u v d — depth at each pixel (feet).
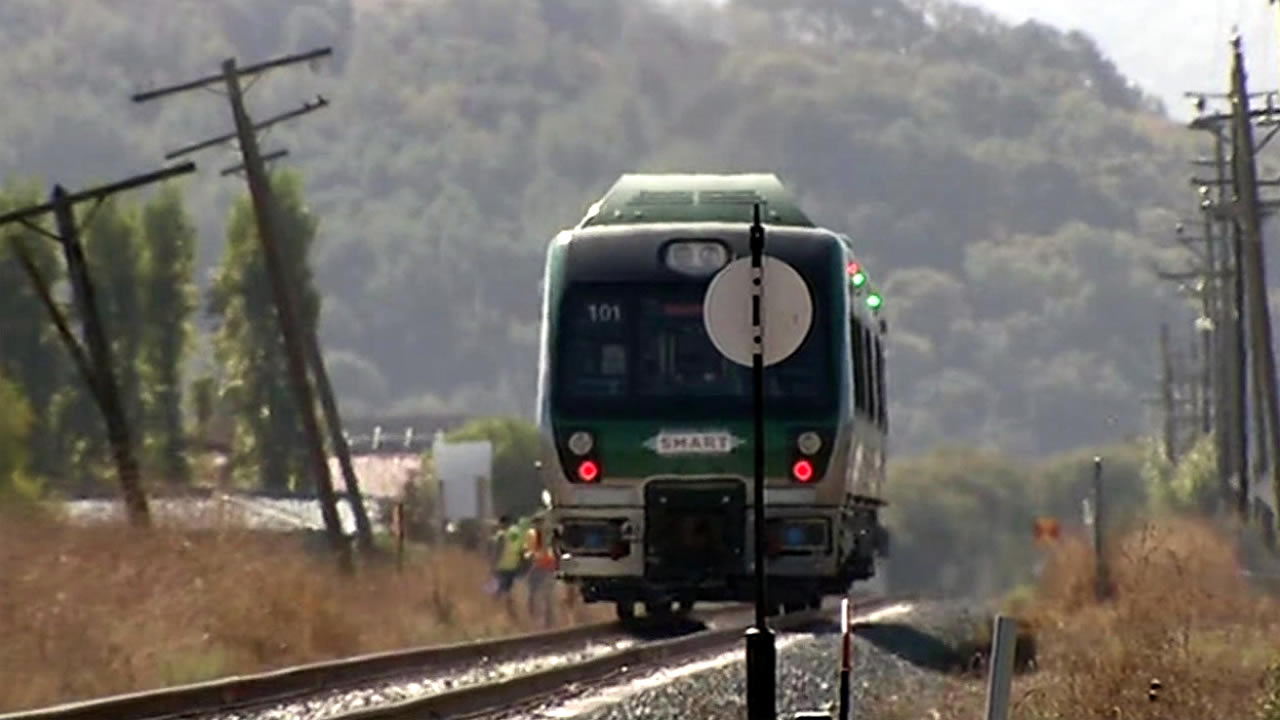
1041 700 247.91
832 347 367.45
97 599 332.39
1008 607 461.78
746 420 363.97
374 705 262.47
